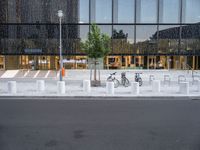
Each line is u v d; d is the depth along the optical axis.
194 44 36.59
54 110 12.27
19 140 7.56
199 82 19.75
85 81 19.00
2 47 36.16
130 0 36.09
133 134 8.20
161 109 12.68
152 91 19.23
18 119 10.29
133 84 18.14
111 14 36.09
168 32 36.53
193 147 6.95
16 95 17.09
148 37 36.44
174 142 7.38
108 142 7.37
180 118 10.60
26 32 36.16
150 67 36.72
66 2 35.91
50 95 17.06
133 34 36.34
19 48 36.16
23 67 36.69
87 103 14.53
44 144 7.20
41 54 36.25
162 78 29.91
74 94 17.52
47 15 36.09
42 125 9.34
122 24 36.19
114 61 36.38
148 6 36.25
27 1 35.94
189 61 37.09
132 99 16.25
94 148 6.86
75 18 36.00
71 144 7.19
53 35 36.19
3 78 28.44
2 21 35.81
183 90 18.48
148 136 7.98
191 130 8.70
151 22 36.34
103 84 23.52
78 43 36.06
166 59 36.75
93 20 36.06
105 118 10.51
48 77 29.61
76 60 36.22
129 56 36.50
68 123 9.64
